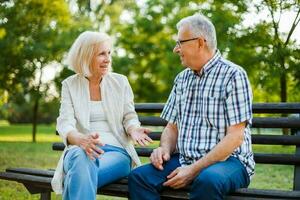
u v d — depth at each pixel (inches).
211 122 143.6
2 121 1453.0
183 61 148.0
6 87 657.0
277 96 521.7
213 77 144.6
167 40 876.0
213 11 461.4
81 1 850.1
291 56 424.8
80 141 146.9
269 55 431.8
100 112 160.1
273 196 129.1
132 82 1027.9
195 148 144.9
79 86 161.0
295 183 149.6
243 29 449.7
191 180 138.6
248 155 144.7
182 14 732.0
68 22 669.9
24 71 645.3
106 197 236.8
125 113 162.9
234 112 139.9
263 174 277.4
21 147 454.3
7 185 257.8
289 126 150.7
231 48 457.4
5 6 627.5
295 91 485.7
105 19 929.5
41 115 1307.8
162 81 979.3
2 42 626.2
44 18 641.0
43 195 170.6
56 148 183.0
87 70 157.3
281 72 430.3
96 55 157.6
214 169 133.7
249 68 466.9
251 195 132.0
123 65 879.1
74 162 142.2
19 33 632.4
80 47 158.1
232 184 134.8
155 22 915.4
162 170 146.1
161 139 156.1
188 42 145.9
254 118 155.3
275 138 152.6
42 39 641.0
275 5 400.5
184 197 139.0
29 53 634.8
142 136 154.9
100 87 161.0
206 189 131.0
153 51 932.6
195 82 147.8
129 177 145.8
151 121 173.3
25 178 162.6
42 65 658.8
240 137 139.7
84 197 138.2
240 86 140.9
